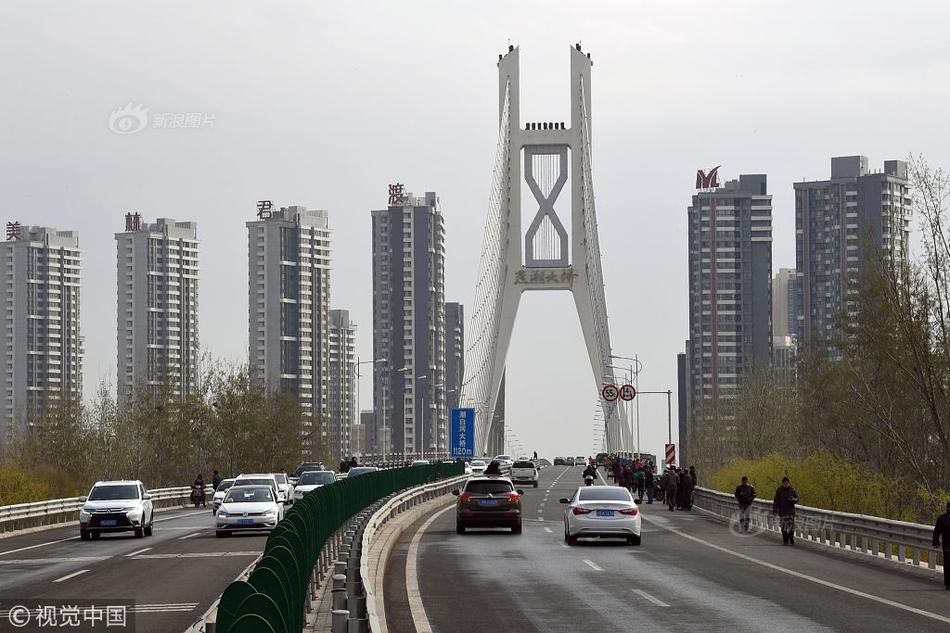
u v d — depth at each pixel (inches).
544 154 7780.5
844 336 4168.3
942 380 3380.9
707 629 1038.4
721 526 2650.1
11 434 5767.7
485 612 1159.6
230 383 5940.0
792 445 5073.8
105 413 5728.3
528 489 4960.6
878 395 3878.0
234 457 5861.2
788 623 1074.1
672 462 4067.4
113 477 5580.7
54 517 3063.5
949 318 3257.9
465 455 5482.3
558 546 2021.4
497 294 7583.7
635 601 1246.3
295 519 1061.1
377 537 1963.6
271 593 577.9
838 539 2068.2
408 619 1108.5
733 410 6338.6
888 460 3902.6
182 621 1131.3
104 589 1421.0
